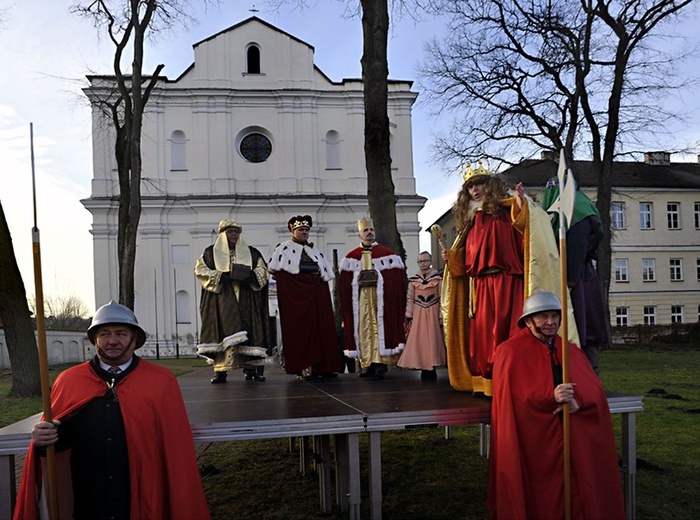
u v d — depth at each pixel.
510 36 22.38
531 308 3.97
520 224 4.51
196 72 32.88
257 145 33.31
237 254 6.78
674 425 7.97
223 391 5.78
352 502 4.11
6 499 3.65
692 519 4.77
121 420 3.42
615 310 38.12
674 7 20.48
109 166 31.58
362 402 4.75
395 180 33.62
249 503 5.66
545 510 3.76
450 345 5.33
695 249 39.03
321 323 6.80
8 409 10.60
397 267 6.85
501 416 3.87
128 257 17.33
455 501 5.45
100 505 3.33
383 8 10.74
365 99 10.78
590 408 3.85
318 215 32.97
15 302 12.11
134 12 16.81
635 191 38.53
